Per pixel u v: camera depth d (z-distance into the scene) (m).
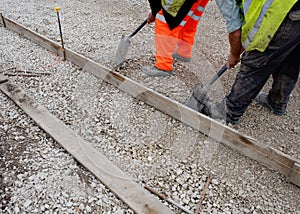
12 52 2.85
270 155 1.72
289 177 1.68
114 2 4.19
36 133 1.91
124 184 1.58
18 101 2.12
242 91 1.88
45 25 3.38
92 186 1.60
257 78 1.80
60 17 3.63
